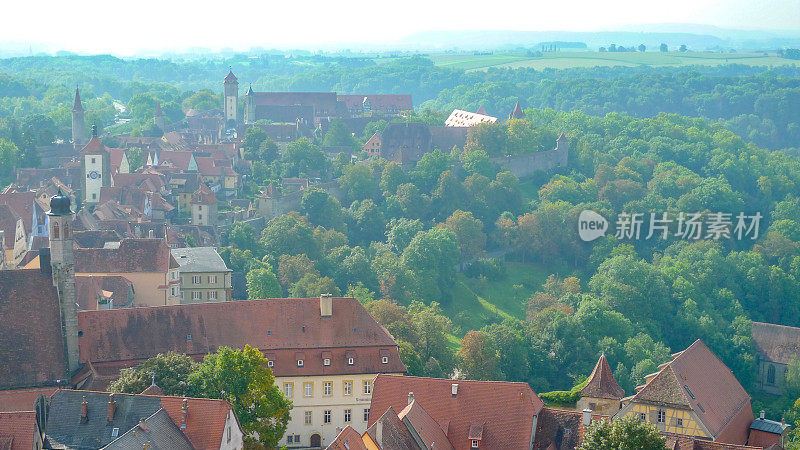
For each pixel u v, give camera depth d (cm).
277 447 15212
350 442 12256
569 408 17450
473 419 14025
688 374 16062
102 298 19875
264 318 16912
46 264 15938
